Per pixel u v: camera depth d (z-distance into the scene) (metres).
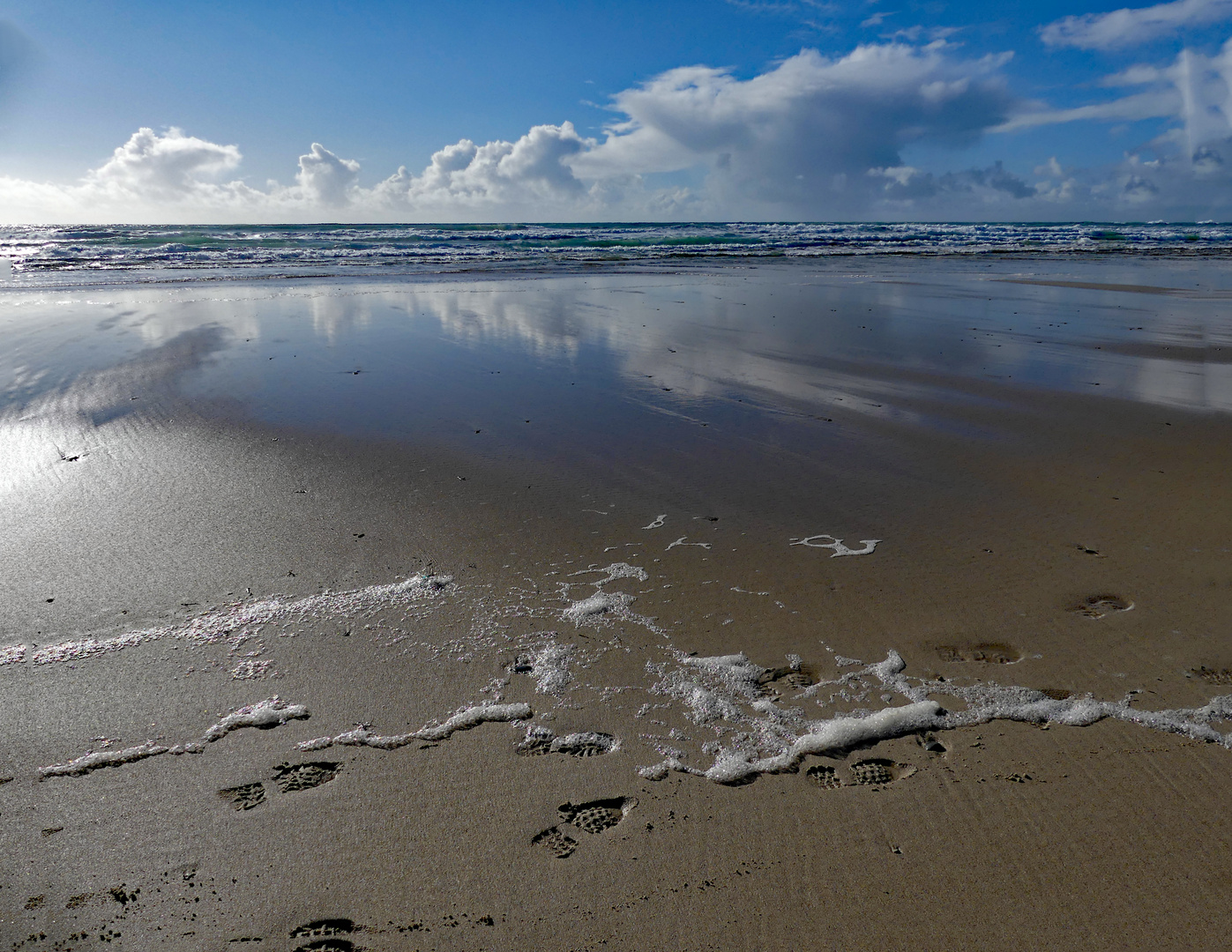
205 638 3.15
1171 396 7.15
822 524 4.30
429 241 34.44
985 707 2.78
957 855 2.18
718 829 2.27
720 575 3.71
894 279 18.33
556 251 28.17
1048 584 3.58
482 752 2.57
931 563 3.81
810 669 3.00
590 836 2.25
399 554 3.89
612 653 3.09
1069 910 2.01
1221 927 1.95
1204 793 2.38
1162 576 3.64
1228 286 16.52
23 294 14.50
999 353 9.16
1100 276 19.08
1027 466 5.23
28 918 1.97
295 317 11.67
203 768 2.48
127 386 7.25
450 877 2.11
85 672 2.94
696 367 8.45
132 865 2.13
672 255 27.06
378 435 5.85
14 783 2.40
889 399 7.08
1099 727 2.67
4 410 6.39
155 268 20.50
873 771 2.50
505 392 7.27
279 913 2.00
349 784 2.43
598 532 4.18
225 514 4.36
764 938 1.94
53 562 3.77
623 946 1.92
